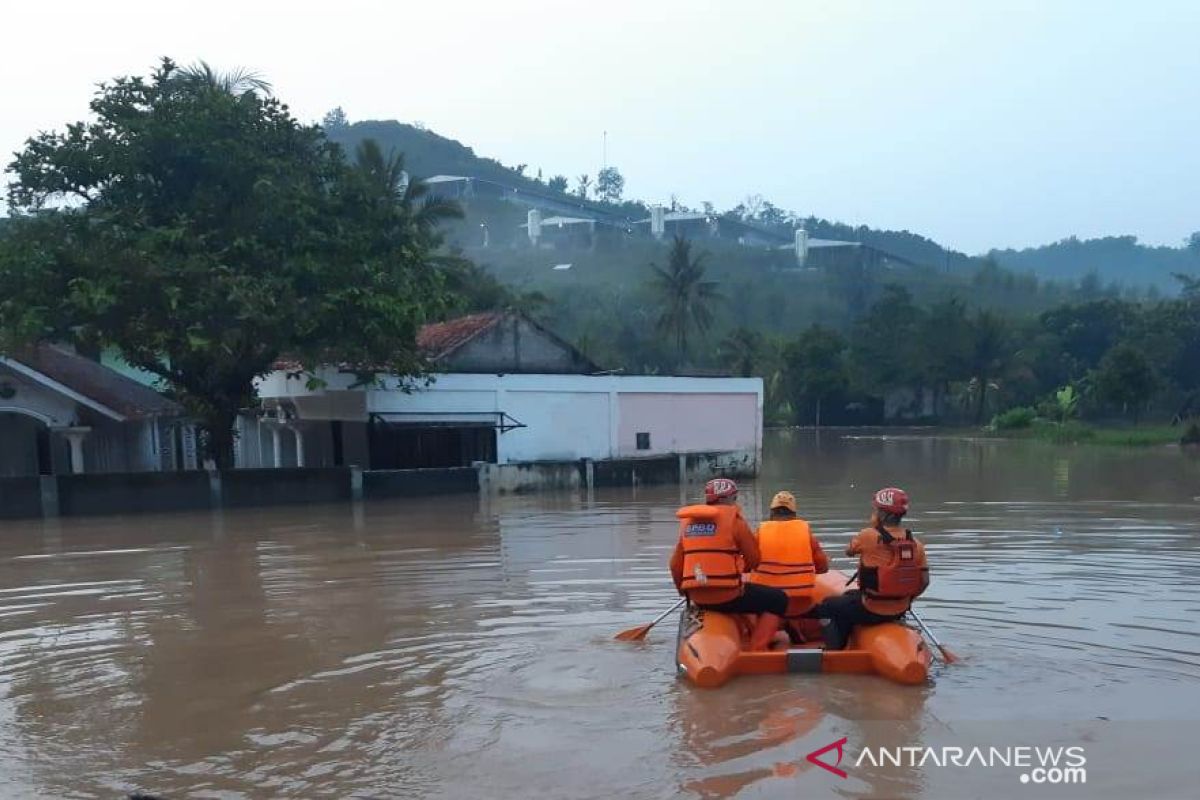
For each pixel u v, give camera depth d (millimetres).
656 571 12391
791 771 5824
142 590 11602
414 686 7543
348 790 5656
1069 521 17219
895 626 7891
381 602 10664
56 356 26562
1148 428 54906
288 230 20578
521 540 15430
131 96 21016
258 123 21266
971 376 73875
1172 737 6309
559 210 169000
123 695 7457
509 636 9023
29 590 11711
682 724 6582
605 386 26641
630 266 127500
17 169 20281
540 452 25844
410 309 21000
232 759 6145
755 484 25984
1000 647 8398
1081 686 7324
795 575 8289
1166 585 11094
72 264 18703
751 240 171500
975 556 13234
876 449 45000
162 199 20875
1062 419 59688
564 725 6613
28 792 5680
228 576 12461
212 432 22531
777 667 7613
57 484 18828
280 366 28125
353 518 18703
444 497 22531
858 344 78062
